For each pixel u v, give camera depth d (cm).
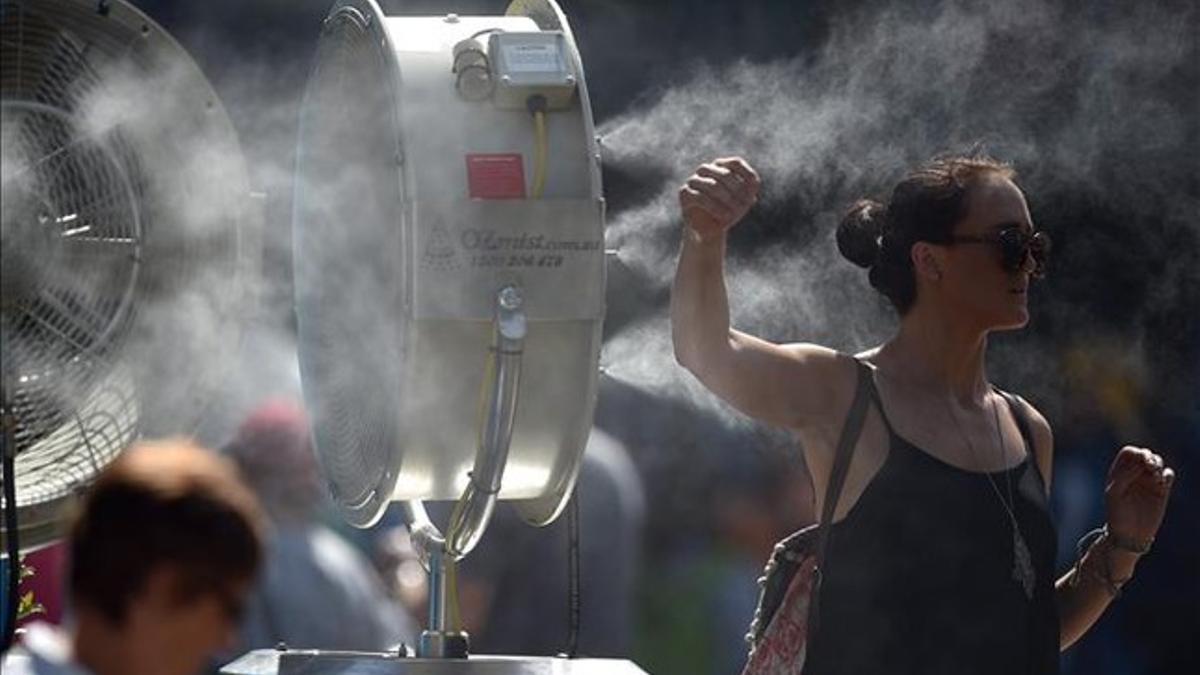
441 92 1120
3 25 973
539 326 1112
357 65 1165
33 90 991
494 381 1091
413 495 1152
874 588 1273
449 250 1095
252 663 1123
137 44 1009
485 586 1998
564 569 2003
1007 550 1294
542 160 1116
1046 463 1378
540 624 2003
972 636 1280
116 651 828
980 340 1344
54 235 988
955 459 1298
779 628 1296
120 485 831
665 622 2355
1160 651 2483
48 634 916
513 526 1994
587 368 1127
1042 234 1343
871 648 1270
